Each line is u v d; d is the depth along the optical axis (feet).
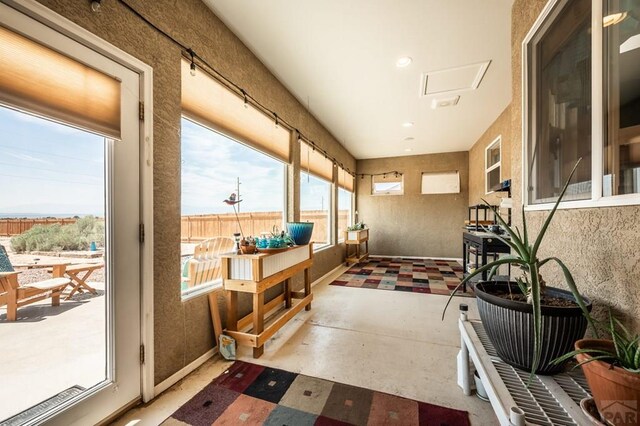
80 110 3.80
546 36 4.83
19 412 3.58
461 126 14.60
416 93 10.59
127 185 4.46
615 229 3.16
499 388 2.95
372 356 6.28
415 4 6.07
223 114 6.75
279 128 9.63
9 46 3.13
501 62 8.39
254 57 8.00
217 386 5.16
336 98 11.07
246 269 6.32
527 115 5.30
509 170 11.64
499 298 3.37
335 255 16.44
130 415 4.38
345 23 6.69
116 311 4.29
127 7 4.41
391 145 18.45
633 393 2.02
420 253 20.80
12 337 3.62
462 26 6.81
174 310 5.29
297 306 8.16
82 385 4.10
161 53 5.03
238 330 6.82
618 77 3.21
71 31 3.66
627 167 3.06
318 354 6.38
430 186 20.63
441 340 7.10
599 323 2.99
